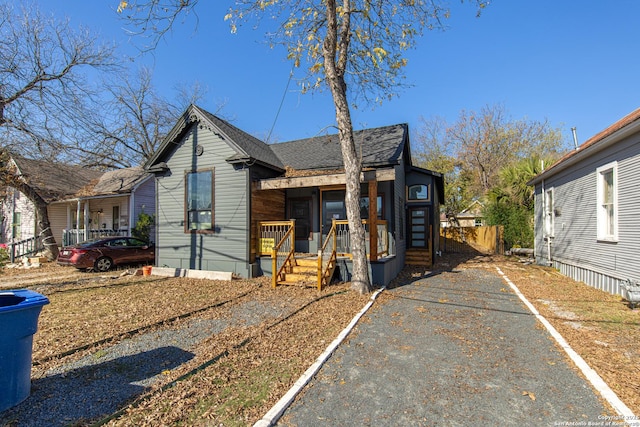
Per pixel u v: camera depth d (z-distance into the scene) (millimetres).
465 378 3654
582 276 9516
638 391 3316
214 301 7258
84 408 3047
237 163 10680
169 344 4703
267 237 10789
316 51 9656
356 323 5660
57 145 15336
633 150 6957
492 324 5578
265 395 3264
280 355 4258
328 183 9602
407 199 15242
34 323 3234
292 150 14305
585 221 9305
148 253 13477
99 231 16234
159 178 12258
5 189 16797
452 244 21906
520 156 30891
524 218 17219
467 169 32562
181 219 11711
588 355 4199
